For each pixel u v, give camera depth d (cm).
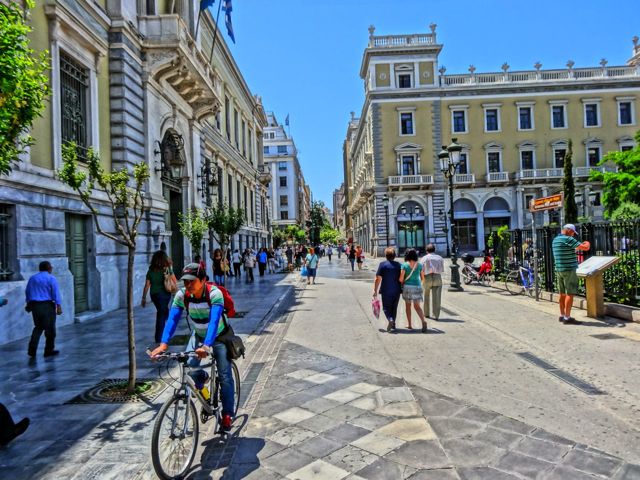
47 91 501
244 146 3688
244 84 3528
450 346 745
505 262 1622
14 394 555
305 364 670
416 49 4531
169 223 1681
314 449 396
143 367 671
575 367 602
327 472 357
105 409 503
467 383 554
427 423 440
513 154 4591
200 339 425
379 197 4541
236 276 2559
